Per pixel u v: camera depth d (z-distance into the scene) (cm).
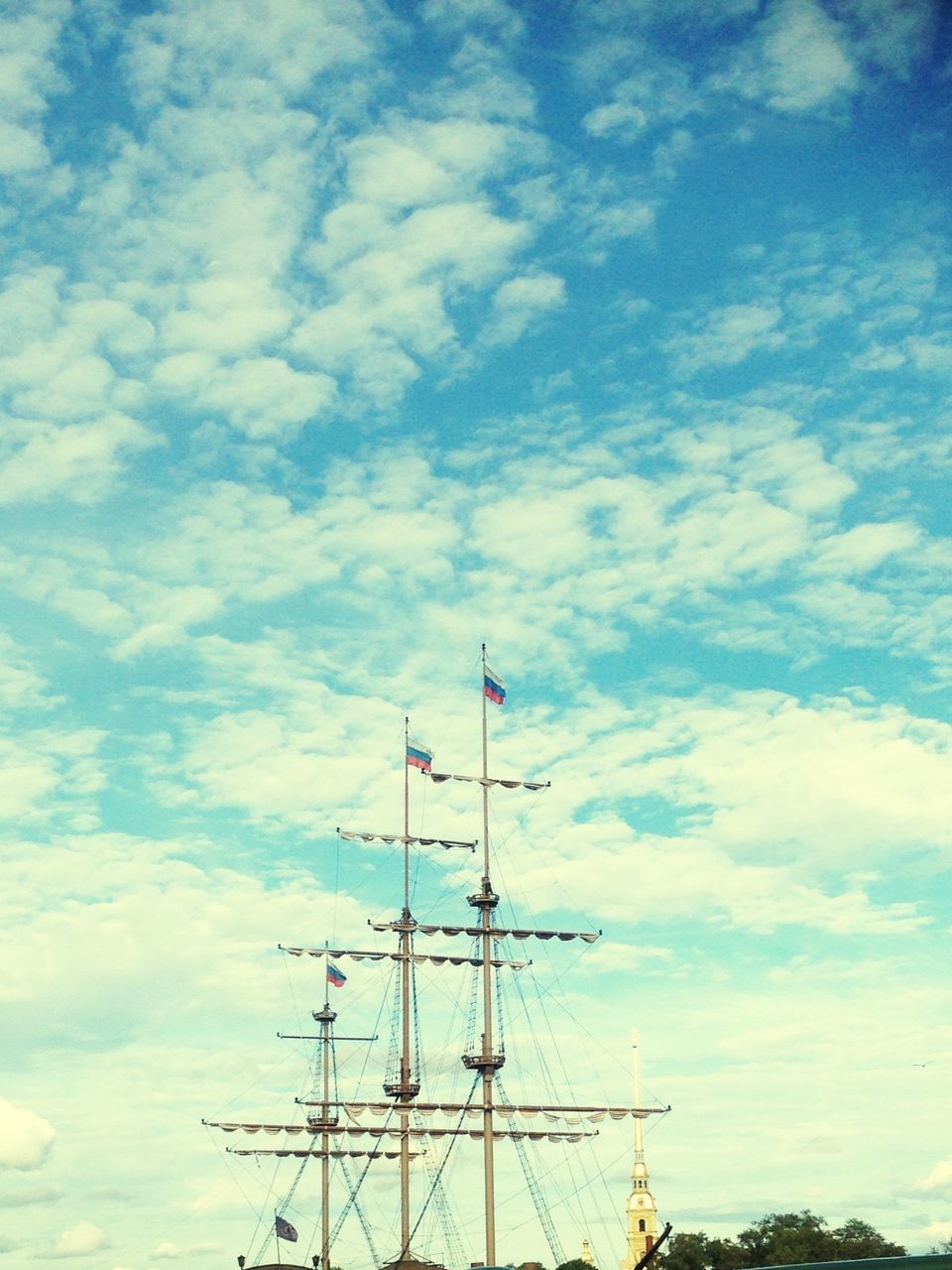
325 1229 18450
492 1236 13750
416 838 16388
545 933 14812
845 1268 6172
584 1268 16900
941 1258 6069
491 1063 14288
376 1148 16775
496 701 15475
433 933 14550
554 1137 14312
